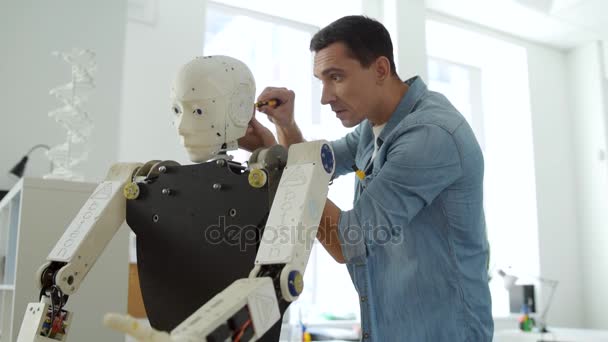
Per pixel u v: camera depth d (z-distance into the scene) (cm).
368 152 138
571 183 437
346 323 315
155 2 277
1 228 191
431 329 108
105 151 240
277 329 82
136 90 269
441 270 110
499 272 364
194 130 106
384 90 125
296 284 75
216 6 330
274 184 89
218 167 93
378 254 115
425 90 128
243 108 112
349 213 97
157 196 100
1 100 227
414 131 106
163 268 98
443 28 397
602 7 376
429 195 102
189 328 63
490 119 446
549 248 414
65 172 189
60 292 94
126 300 172
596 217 422
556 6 382
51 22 240
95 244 99
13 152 226
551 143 431
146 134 268
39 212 157
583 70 442
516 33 421
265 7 342
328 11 356
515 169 427
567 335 322
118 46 252
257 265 77
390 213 97
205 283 92
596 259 419
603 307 411
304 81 352
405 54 353
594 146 429
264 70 341
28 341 92
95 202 103
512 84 436
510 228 424
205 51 321
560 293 413
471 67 448
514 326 380
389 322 112
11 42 232
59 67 239
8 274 172
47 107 235
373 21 122
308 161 85
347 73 117
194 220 95
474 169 108
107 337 168
